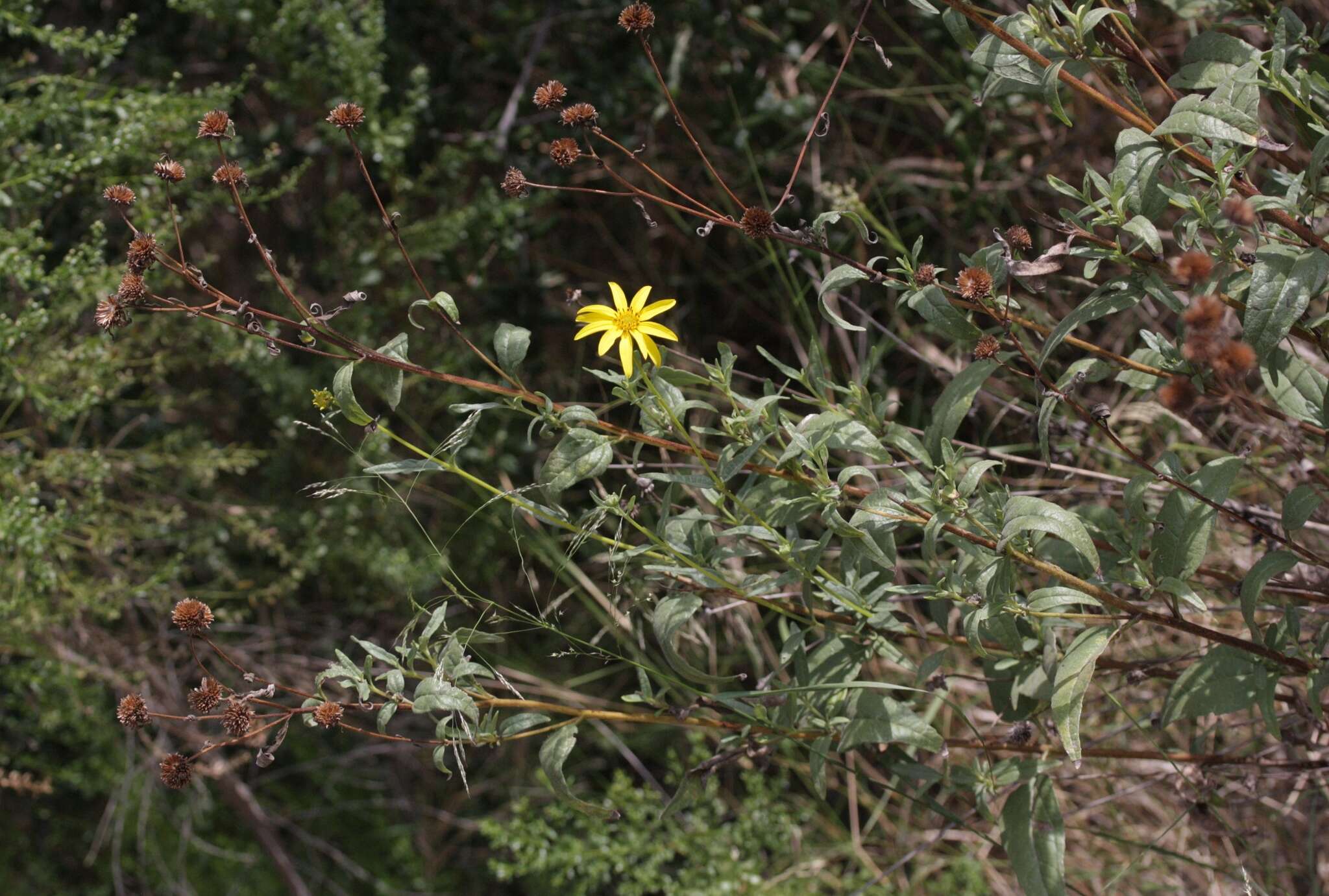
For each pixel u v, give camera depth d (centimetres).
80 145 279
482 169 334
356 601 320
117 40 275
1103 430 241
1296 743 249
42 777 340
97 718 302
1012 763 246
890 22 303
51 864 349
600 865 277
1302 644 246
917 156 323
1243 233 241
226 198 281
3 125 272
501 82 335
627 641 275
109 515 280
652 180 322
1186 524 239
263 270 339
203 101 278
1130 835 272
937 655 244
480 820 323
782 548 242
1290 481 263
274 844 331
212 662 313
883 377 293
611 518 296
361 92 288
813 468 242
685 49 313
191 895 331
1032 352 249
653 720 244
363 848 349
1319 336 242
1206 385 240
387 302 317
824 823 296
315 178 342
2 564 274
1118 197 238
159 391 325
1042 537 241
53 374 272
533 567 318
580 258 344
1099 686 259
